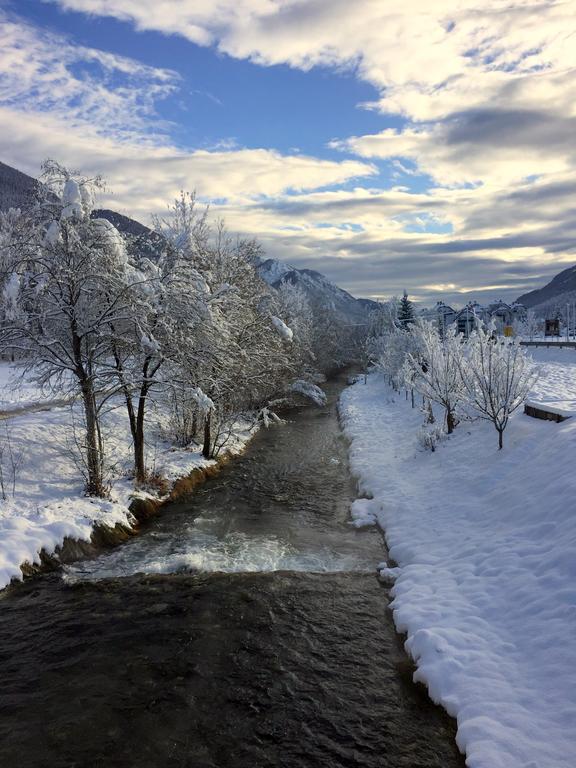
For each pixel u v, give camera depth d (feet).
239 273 69.67
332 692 23.79
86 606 32.09
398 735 20.90
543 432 48.70
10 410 72.90
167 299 48.29
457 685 22.39
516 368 51.55
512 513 37.91
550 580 27.37
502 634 25.22
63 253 42.98
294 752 20.13
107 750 20.22
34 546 37.27
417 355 119.65
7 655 26.81
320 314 234.17
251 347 69.46
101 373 46.78
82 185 43.68
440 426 68.95
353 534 45.42
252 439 89.04
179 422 73.05
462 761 19.29
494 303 249.75
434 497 48.11
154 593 33.88
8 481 47.55
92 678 24.85
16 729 21.38
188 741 20.76
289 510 52.34
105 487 48.98
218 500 55.16
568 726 18.61
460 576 31.91
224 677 24.98
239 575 36.81
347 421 100.32
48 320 45.98
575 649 22.00
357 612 31.50
